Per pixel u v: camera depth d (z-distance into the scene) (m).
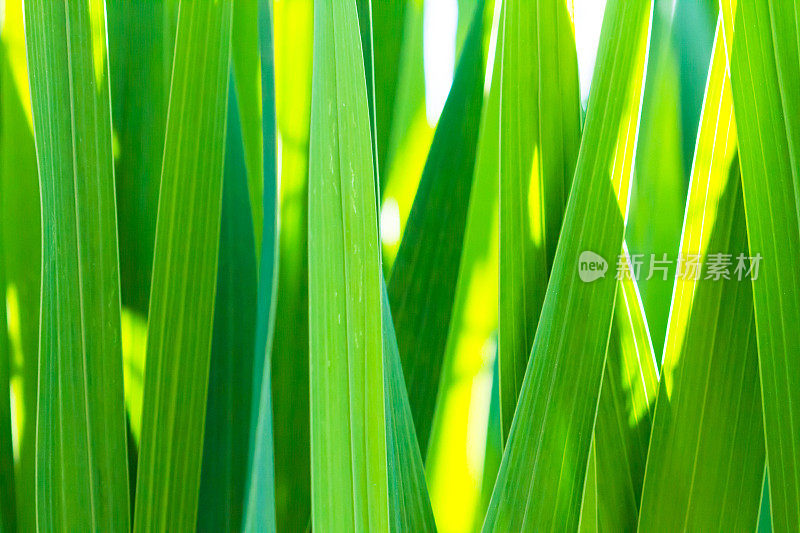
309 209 0.65
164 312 0.70
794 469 0.66
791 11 0.66
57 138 0.69
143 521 0.69
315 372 0.64
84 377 0.69
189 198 0.70
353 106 0.66
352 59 0.66
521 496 0.67
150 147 0.73
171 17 0.73
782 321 0.66
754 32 0.66
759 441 0.68
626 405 0.70
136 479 0.71
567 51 0.69
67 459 0.69
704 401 0.68
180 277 0.70
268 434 0.73
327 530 0.64
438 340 0.73
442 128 0.73
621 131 0.67
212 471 0.73
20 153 0.73
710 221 0.69
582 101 0.73
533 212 0.69
